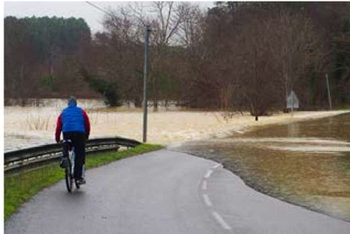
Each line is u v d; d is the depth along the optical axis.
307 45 80.69
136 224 9.12
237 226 9.10
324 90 93.50
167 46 84.56
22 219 9.32
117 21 84.88
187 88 79.50
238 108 61.88
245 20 94.06
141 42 83.12
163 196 12.15
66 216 9.66
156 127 41.06
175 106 84.81
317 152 22.98
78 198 11.57
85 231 8.54
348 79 95.38
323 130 37.41
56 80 99.06
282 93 69.31
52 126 39.16
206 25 87.06
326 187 13.67
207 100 77.75
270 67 68.69
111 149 22.38
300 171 16.88
